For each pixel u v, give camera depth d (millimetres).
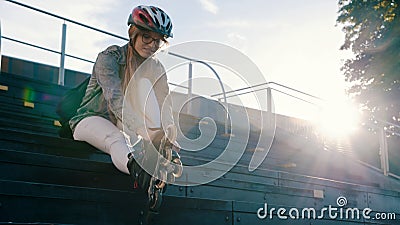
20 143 3959
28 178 3633
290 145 9859
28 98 7074
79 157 4199
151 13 3771
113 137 3748
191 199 3959
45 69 10367
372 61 24484
